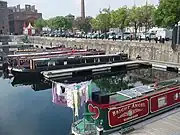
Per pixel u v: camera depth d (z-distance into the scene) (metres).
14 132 15.34
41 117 18.08
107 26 69.56
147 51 43.06
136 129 11.41
